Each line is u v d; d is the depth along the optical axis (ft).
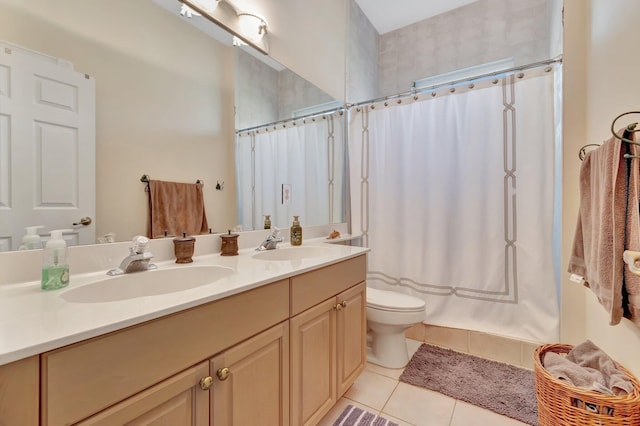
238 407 2.91
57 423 1.78
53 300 2.46
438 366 5.96
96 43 3.47
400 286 7.32
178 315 2.41
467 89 6.49
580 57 5.19
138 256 3.39
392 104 7.43
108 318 2.07
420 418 4.59
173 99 4.29
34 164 3.01
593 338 4.82
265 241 5.30
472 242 6.46
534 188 5.84
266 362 3.25
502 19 8.30
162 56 4.14
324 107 7.41
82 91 3.36
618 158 2.94
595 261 3.46
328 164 7.50
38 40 3.03
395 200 7.36
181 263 3.96
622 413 2.74
